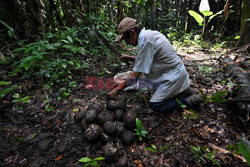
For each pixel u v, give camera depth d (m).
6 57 2.92
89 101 2.38
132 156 1.60
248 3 4.75
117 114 1.83
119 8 6.53
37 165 1.48
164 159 1.58
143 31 1.89
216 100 2.12
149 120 2.09
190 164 1.53
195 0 8.60
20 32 3.60
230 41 6.25
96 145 1.69
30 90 2.50
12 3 3.33
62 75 2.91
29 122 1.96
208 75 3.30
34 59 2.63
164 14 8.84
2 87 2.44
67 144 1.70
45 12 3.91
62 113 2.11
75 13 4.50
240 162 1.53
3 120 1.96
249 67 2.82
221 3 7.71
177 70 2.05
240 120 1.95
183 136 1.86
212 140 1.80
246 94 2.02
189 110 2.21
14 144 1.67
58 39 3.64
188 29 8.94
